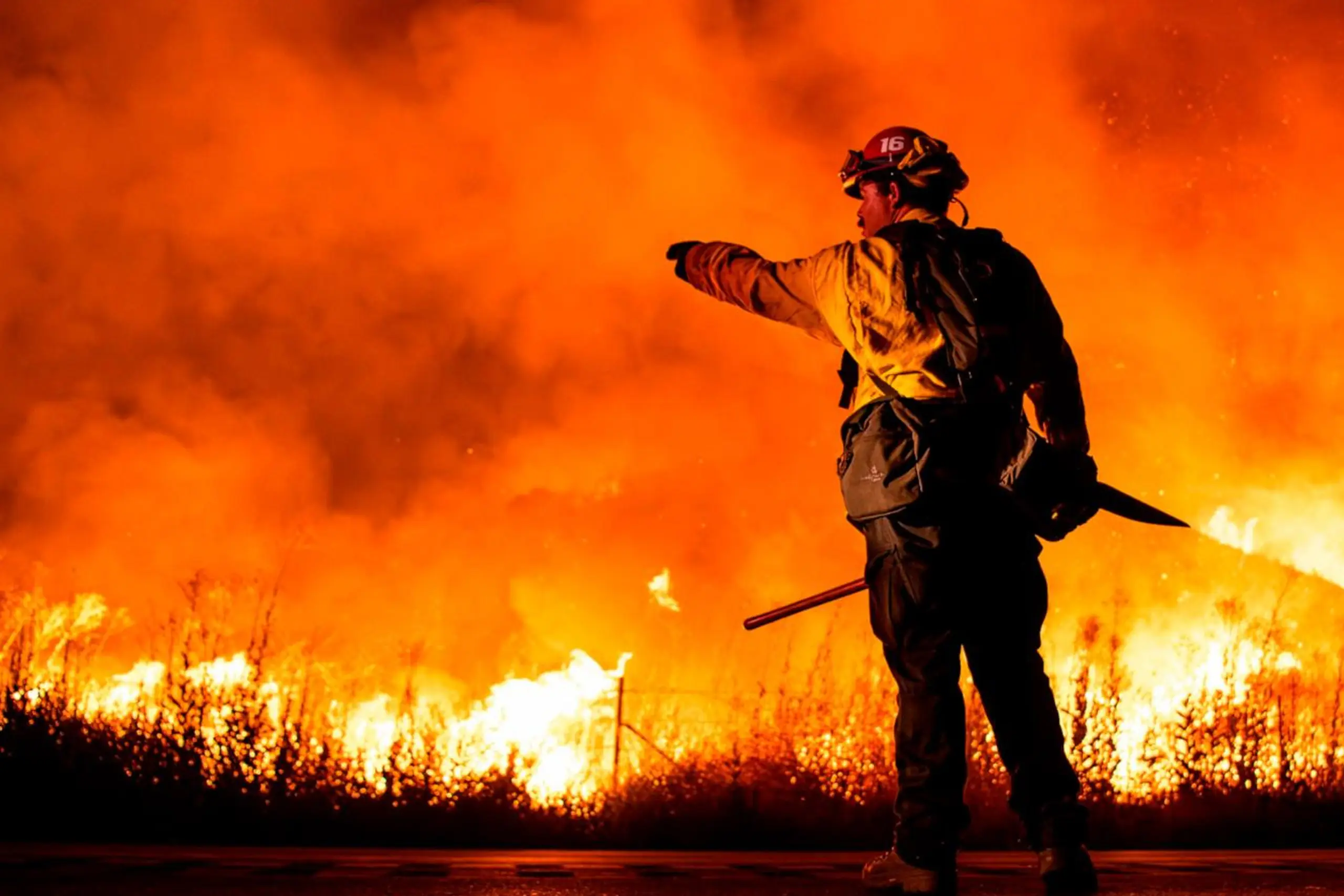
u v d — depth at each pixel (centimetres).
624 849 545
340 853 418
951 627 266
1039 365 289
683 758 645
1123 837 566
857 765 623
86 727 557
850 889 300
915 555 264
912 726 266
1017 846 543
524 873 337
